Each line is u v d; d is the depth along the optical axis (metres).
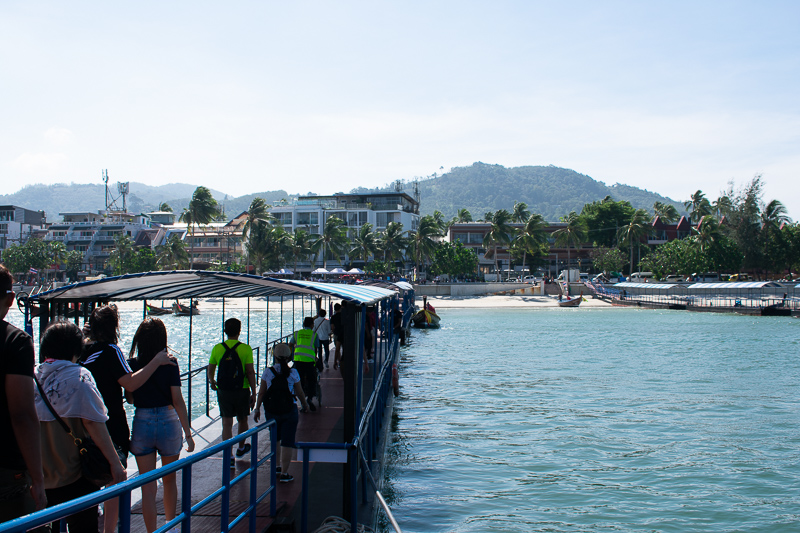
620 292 82.44
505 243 97.56
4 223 117.88
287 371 8.34
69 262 98.81
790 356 31.19
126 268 93.00
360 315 8.47
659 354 32.06
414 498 10.70
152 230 108.19
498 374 25.08
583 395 20.47
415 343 37.38
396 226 93.50
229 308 72.56
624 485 11.54
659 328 48.69
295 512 7.33
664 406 18.72
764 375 25.14
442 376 24.52
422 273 108.50
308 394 12.47
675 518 10.04
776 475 12.17
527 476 11.98
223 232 107.06
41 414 4.18
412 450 13.72
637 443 14.43
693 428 15.94
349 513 7.10
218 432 11.27
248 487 7.86
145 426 5.65
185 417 5.98
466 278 97.81
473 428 15.77
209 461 9.11
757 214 92.88
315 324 17.20
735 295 76.12
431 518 9.80
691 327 49.78
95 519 4.43
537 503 10.56
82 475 4.30
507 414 17.45
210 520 6.42
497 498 10.76
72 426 4.27
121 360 5.52
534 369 26.55
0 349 3.33
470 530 9.36
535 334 43.41
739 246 92.19
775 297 73.69
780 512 10.27
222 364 8.48
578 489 11.29
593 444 14.30
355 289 9.70
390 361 19.22
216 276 6.91
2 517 3.43
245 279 6.89
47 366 4.26
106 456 4.35
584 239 97.56
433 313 49.59
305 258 90.88
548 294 88.38
